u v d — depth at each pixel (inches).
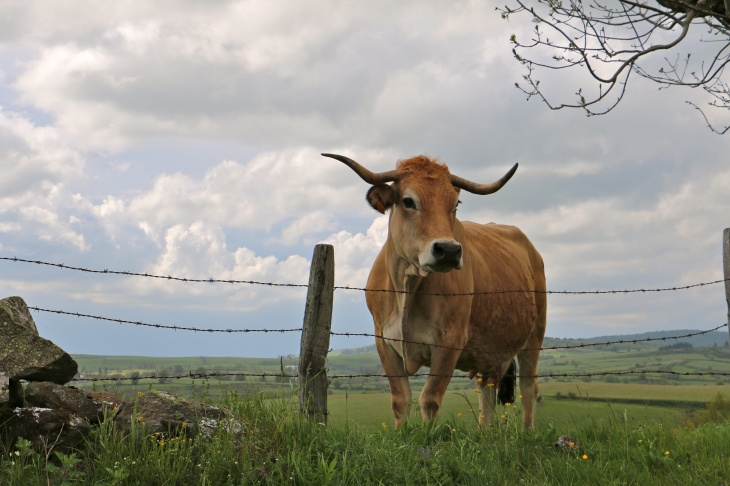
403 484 159.8
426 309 257.9
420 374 267.1
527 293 327.6
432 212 243.8
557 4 261.1
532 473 180.2
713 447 211.3
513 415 239.6
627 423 241.1
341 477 156.4
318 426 185.2
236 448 162.4
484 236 329.7
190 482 144.6
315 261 204.2
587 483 172.6
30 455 146.5
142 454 150.5
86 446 149.9
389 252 263.4
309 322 202.2
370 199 257.0
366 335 210.1
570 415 264.5
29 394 158.7
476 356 298.5
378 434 201.3
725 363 3959.2
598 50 263.1
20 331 165.5
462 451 186.9
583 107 270.8
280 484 149.4
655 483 170.9
